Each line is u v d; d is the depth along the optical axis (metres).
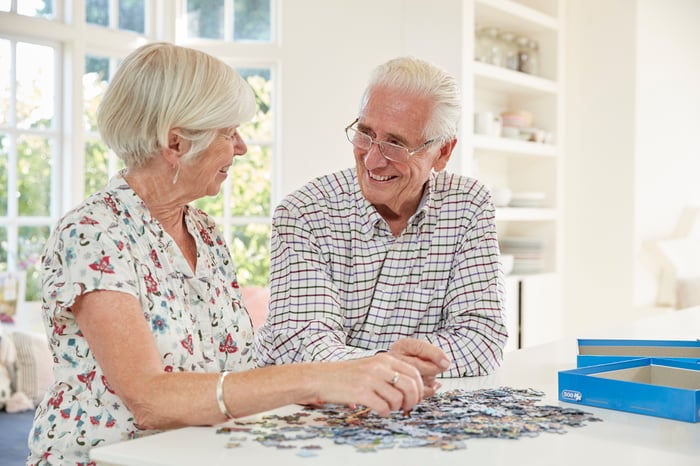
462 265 1.97
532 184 5.78
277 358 1.87
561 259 5.74
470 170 4.94
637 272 5.57
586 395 1.41
